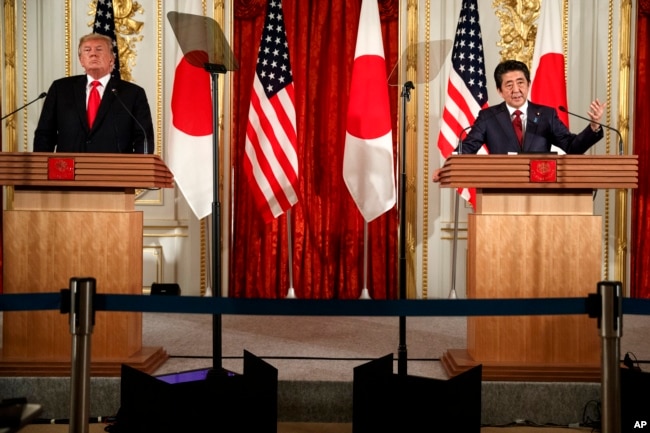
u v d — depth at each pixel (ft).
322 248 18.24
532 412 9.56
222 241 17.95
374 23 16.21
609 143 17.67
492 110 11.85
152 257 17.92
